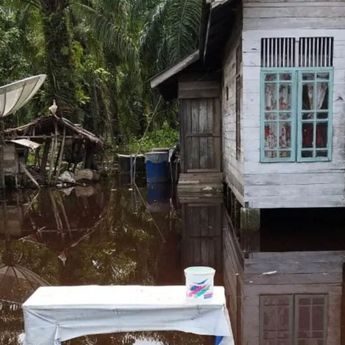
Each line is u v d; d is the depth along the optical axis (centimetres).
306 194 652
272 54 638
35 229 777
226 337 292
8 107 1168
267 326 362
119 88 1823
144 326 296
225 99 959
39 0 1478
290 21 632
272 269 498
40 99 1520
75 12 1502
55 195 1127
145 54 1566
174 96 1310
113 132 1798
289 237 632
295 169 649
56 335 296
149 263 570
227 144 933
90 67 1639
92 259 598
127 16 1588
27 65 1579
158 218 843
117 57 1745
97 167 1484
